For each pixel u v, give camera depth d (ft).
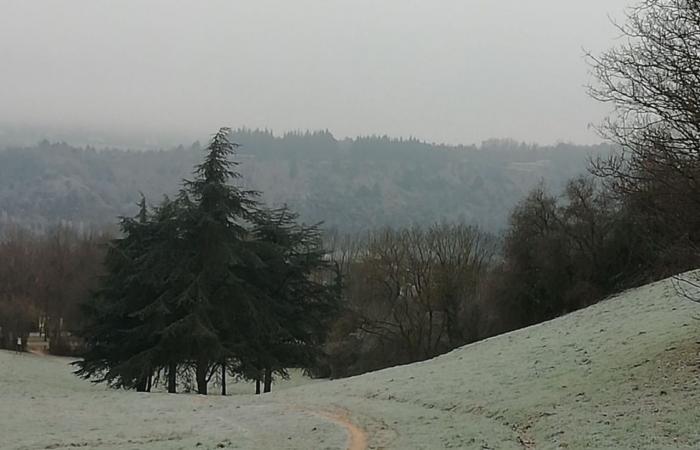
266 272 111.14
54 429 56.03
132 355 101.40
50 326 226.17
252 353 103.30
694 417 37.93
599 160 109.50
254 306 102.32
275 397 75.25
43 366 162.91
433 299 178.50
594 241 124.57
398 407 59.88
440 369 78.18
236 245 102.12
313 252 118.11
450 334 178.29
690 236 43.91
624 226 116.67
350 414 57.88
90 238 253.44
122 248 107.24
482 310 166.71
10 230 357.41
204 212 98.78
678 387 44.21
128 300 101.76
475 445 42.42
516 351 78.23
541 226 134.00
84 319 129.90
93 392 87.40
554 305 129.59
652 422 38.88
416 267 182.09
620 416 41.70
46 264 225.76
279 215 118.52
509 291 136.15
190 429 54.60
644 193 43.62
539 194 190.29
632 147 43.14
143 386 97.04
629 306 88.99
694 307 73.56
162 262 99.35
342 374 181.78
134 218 112.27
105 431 54.54
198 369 96.17
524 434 44.98
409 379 74.33
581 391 51.03
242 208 106.32
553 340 79.10
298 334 114.01
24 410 67.92
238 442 47.88
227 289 99.91
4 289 222.48
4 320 207.51
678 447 34.27
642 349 58.70
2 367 144.97
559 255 128.26
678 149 40.93
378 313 189.06
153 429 55.06
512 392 57.57
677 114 40.75
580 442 38.81
